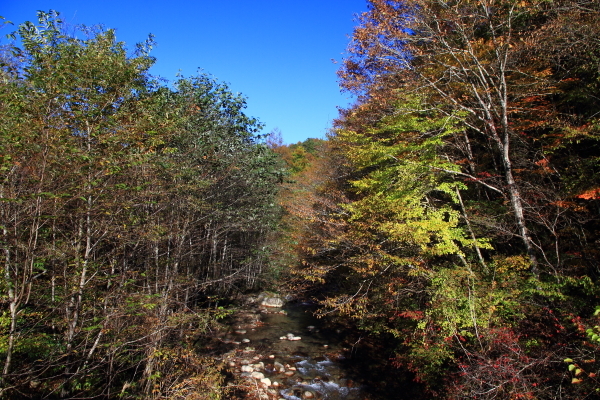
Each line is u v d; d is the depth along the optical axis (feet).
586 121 29.01
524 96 33.22
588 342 17.46
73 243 21.21
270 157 47.91
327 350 37.96
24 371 18.52
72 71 20.38
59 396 20.12
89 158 19.22
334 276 52.44
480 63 34.22
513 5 31.91
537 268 27.37
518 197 29.37
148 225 26.35
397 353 31.68
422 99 37.32
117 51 24.12
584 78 30.58
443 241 32.01
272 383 30.04
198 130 36.37
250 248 55.83
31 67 19.95
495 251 35.42
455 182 32.17
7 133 16.55
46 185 17.34
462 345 24.67
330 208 44.24
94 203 21.18
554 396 17.67
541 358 18.88
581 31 28.30
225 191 40.52
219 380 25.26
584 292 22.45
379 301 37.11
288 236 61.00
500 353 21.15
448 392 22.68
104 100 21.57
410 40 38.06
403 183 33.30
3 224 16.20
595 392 16.43
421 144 34.14
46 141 17.20
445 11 35.14
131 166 22.53
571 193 26.21
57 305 21.02
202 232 39.68
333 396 27.86
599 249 24.73
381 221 34.22
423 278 32.01
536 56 33.50
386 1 38.91
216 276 49.42
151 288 29.55
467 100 37.40
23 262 17.62
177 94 35.86
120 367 25.41
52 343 20.47
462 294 26.32
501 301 24.99
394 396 27.32
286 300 61.46
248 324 47.52
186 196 31.48
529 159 33.06
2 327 18.86
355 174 47.93
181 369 25.23
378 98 39.29
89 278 21.54
